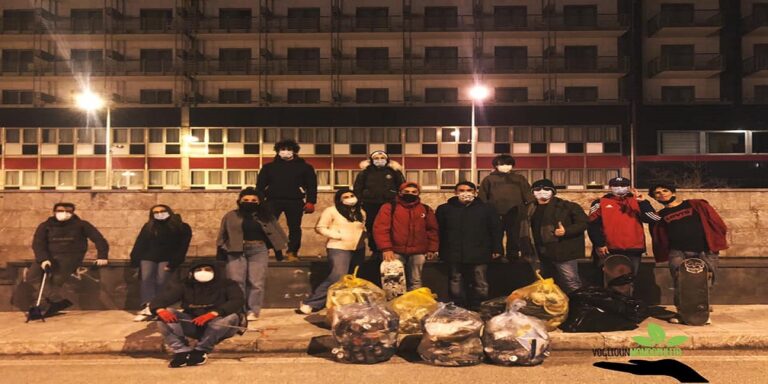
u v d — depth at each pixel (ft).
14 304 27.91
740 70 133.69
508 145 133.59
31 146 134.82
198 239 36.14
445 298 28.27
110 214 36.32
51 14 137.90
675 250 24.09
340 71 135.95
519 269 28.12
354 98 138.10
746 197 34.47
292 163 29.50
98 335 22.38
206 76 135.85
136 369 18.93
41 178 134.92
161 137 135.13
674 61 133.39
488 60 136.87
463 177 132.98
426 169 133.90
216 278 20.71
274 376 17.85
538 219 25.35
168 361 20.06
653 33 134.00
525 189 26.71
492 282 28.14
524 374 17.78
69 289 28.43
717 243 23.66
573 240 24.81
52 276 26.45
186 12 138.00
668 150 133.08
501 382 16.93
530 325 19.10
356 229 25.76
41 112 134.51
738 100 132.67
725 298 27.73
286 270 28.45
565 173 132.67
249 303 25.02
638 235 24.99
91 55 138.92
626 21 134.62
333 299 22.47
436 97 137.49
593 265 27.53
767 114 132.16
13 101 138.00
